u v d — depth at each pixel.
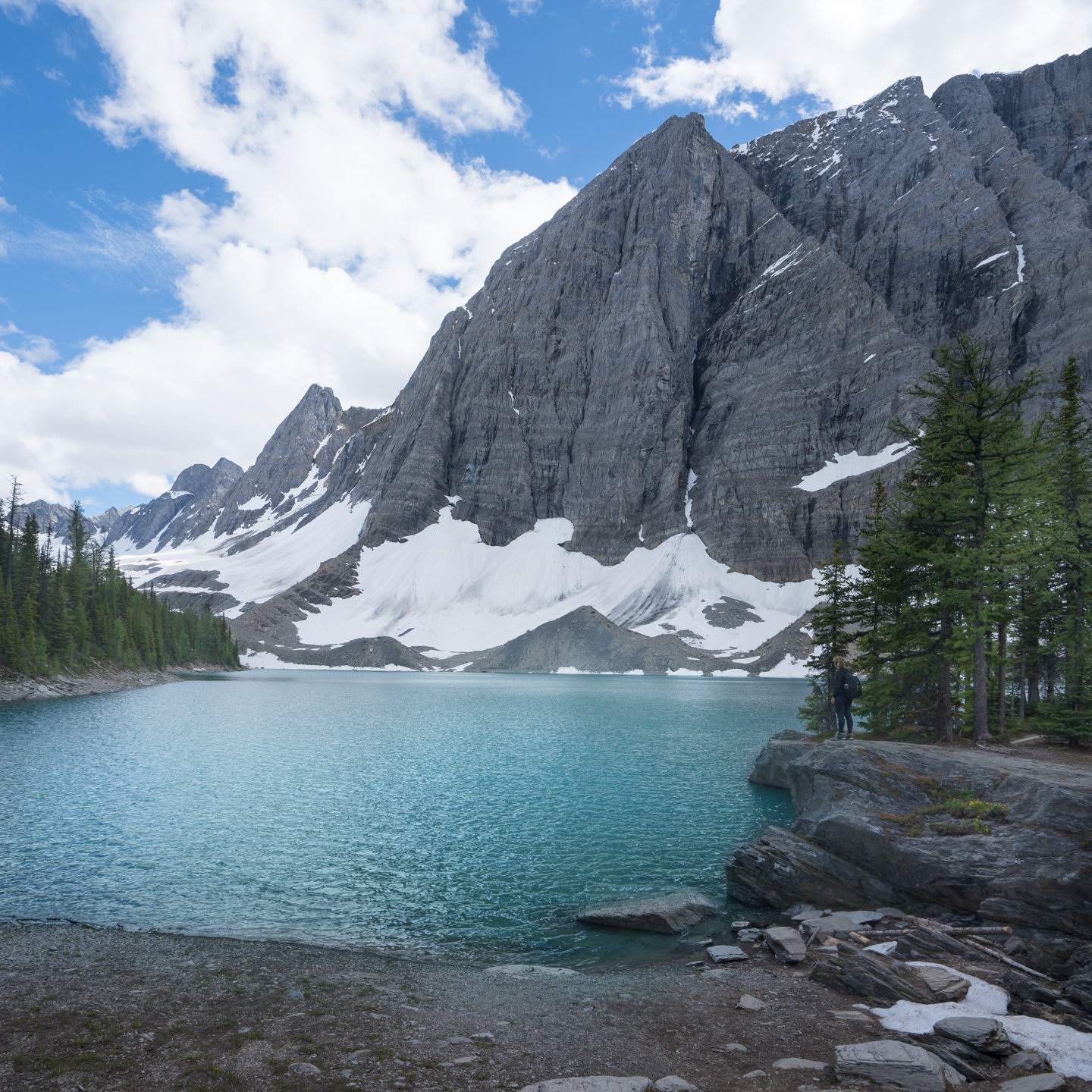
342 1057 10.98
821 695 46.66
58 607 109.75
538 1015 13.16
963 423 29.02
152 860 25.09
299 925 19.22
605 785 40.19
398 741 58.97
